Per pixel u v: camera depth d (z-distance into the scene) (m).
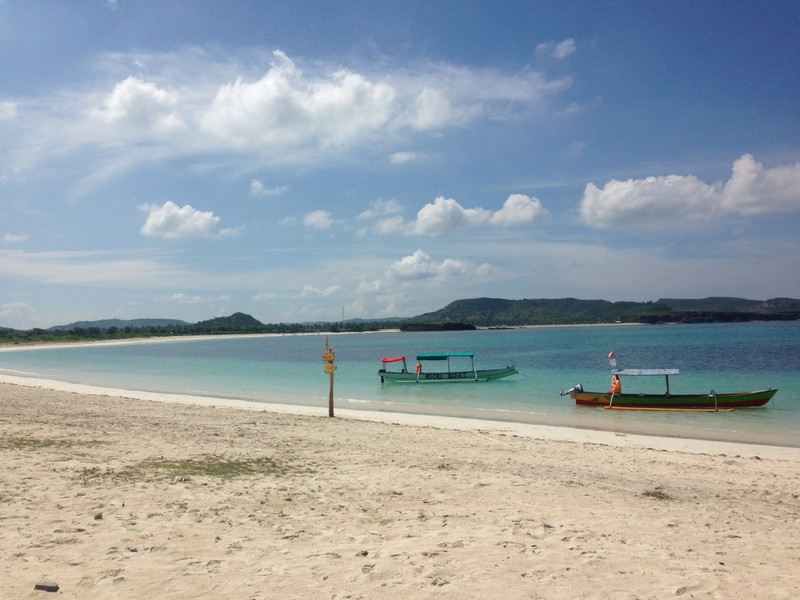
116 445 14.30
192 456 13.16
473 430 21.48
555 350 85.12
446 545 7.39
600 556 7.03
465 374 43.94
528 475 12.60
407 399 33.88
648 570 6.60
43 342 179.00
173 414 22.58
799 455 17.89
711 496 11.45
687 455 16.78
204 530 7.77
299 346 146.00
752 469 14.84
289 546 7.27
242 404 30.78
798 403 30.38
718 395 28.50
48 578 5.84
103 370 62.31
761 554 7.39
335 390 39.53
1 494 9.07
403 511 9.29
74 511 8.38
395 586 5.97
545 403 31.67
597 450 17.17
